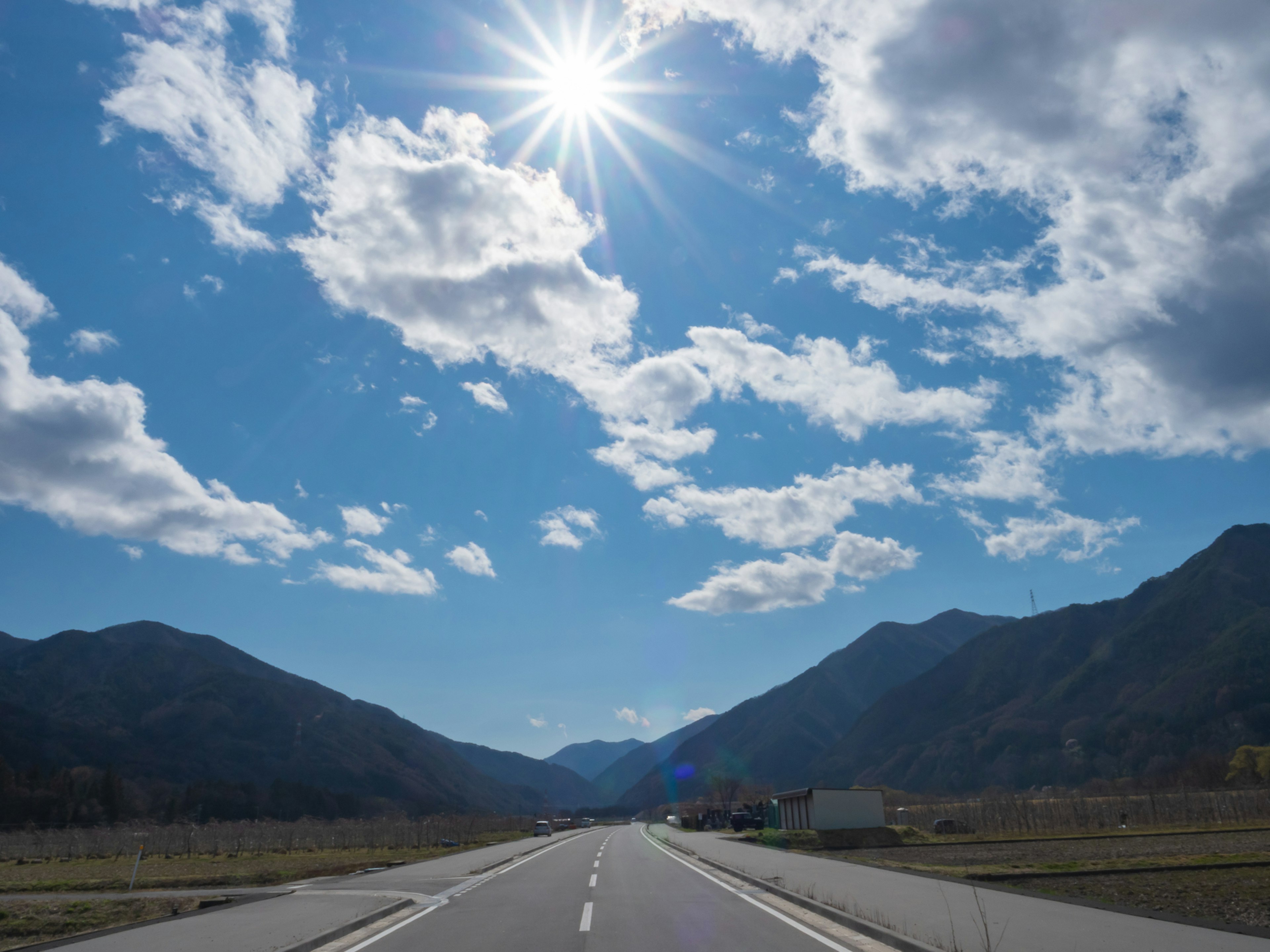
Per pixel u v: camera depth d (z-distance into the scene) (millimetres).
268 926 13797
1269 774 87188
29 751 156000
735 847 39594
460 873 26094
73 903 21750
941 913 13297
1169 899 16531
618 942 11688
